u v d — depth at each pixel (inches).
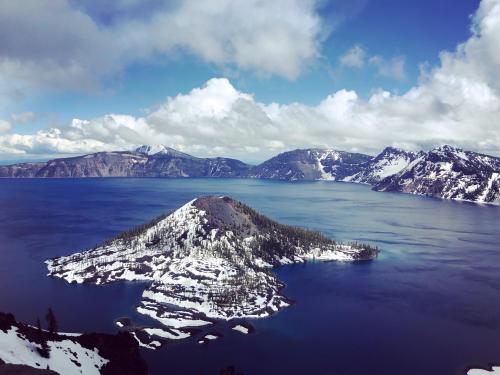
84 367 5762.8
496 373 6978.4
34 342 5723.4
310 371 6998.0
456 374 6939.0
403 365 7219.5
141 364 6815.9
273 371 6998.0
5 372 4301.2
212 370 7007.9
